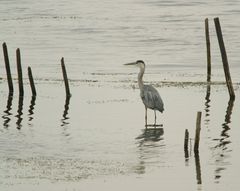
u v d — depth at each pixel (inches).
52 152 938.7
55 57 1987.0
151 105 1138.0
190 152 941.2
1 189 768.9
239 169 858.1
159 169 858.8
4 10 3250.5
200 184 799.7
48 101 1332.4
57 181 800.3
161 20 2864.2
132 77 1626.5
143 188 781.3
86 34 2516.0
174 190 777.6
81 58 1969.7
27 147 967.0
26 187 776.3
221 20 2797.7
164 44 2260.1
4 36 2464.3
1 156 913.5
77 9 3260.3
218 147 965.8
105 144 986.1
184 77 1612.9
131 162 888.9
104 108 1249.4
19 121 1154.0
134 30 2593.5
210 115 1178.0
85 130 1079.0
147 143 992.9
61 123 1132.5
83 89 1454.2
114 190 773.3
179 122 1129.4
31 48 2176.4
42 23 2797.7
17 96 1393.9
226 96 1346.0
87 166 866.1
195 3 3403.1
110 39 2388.0
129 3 3452.3
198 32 2495.1
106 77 1626.5
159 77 1619.1
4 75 1678.2
